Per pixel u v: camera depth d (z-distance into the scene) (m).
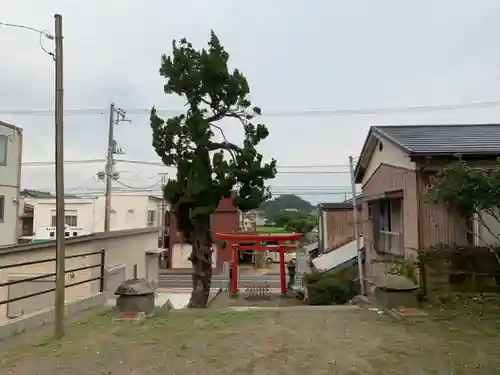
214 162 13.38
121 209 36.31
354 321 7.20
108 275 12.54
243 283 28.48
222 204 38.62
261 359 5.30
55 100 6.44
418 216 9.59
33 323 6.89
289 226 46.19
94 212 36.44
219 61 13.37
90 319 7.42
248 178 13.54
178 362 5.20
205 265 14.35
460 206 9.30
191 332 6.57
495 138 10.98
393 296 8.07
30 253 10.00
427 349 5.61
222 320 7.34
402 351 5.55
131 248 15.67
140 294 8.01
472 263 8.74
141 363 5.18
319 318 7.46
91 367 5.05
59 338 6.20
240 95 13.79
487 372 4.79
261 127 14.00
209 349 5.71
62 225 6.44
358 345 5.83
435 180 8.20
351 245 22.73
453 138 11.10
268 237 20.45
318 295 16.47
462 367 4.94
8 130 21.45
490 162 9.34
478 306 7.85
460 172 7.43
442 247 9.00
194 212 13.42
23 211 35.41
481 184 7.27
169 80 13.77
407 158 10.29
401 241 11.04
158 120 13.77
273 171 13.92
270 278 32.38
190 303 14.30
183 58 13.50
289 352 5.56
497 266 8.68
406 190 10.45
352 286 16.58
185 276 33.41
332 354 5.46
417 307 7.95
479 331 6.43
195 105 13.92
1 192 20.94
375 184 13.60
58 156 6.43
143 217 36.28
